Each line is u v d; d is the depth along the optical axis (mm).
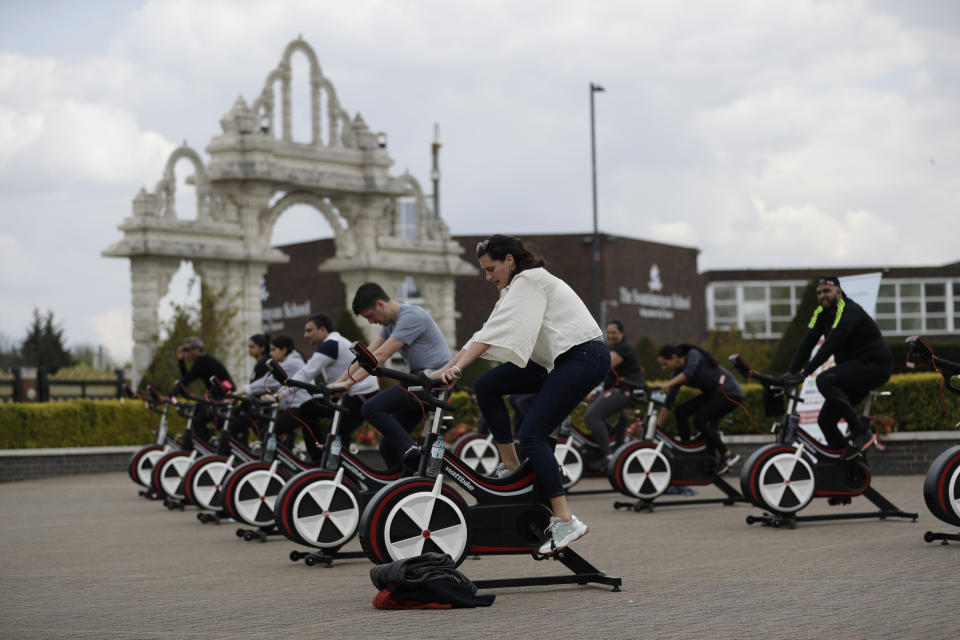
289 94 30047
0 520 12789
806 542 8945
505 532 6750
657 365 36094
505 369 6797
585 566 6871
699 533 9906
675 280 53781
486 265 6621
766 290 57156
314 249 47000
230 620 6059
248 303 28984
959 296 55375
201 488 12211
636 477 12227
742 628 5422
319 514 8352
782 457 10078
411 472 7613
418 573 6332
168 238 26938
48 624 6078
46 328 53438
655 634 5324
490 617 5926
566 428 14195
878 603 6012
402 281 32938
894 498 12406
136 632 5754
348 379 8516
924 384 15891
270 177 28750
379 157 31672
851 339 10148
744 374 10031
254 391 11805
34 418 20281
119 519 12727
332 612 6230
